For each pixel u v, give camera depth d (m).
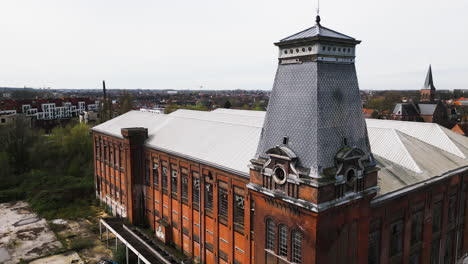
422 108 125.38
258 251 22.31
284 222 20.08
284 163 19.44
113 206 51.41
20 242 41.31
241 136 35.06
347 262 20.16
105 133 52.25
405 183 26.55
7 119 107.69
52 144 82.31
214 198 32.12
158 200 42.03
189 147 37.47
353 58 21.19
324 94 19.31
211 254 33.59
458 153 35.72
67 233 44.16
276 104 21.17
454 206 33.44
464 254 36.06
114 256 36.84
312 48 19.36
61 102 167.75
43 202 54.28
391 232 26.08
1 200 56.62
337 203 18.53
